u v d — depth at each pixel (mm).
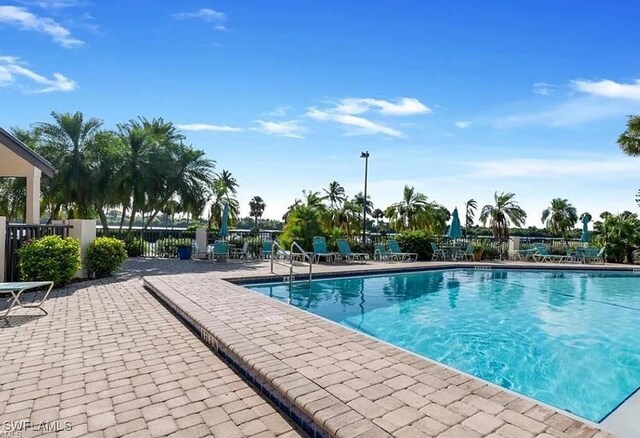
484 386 3354
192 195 19219
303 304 9094
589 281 13172
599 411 4152
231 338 4520
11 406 3168
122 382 3666
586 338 6910
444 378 3510
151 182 17891
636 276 14406
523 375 5223
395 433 2574
